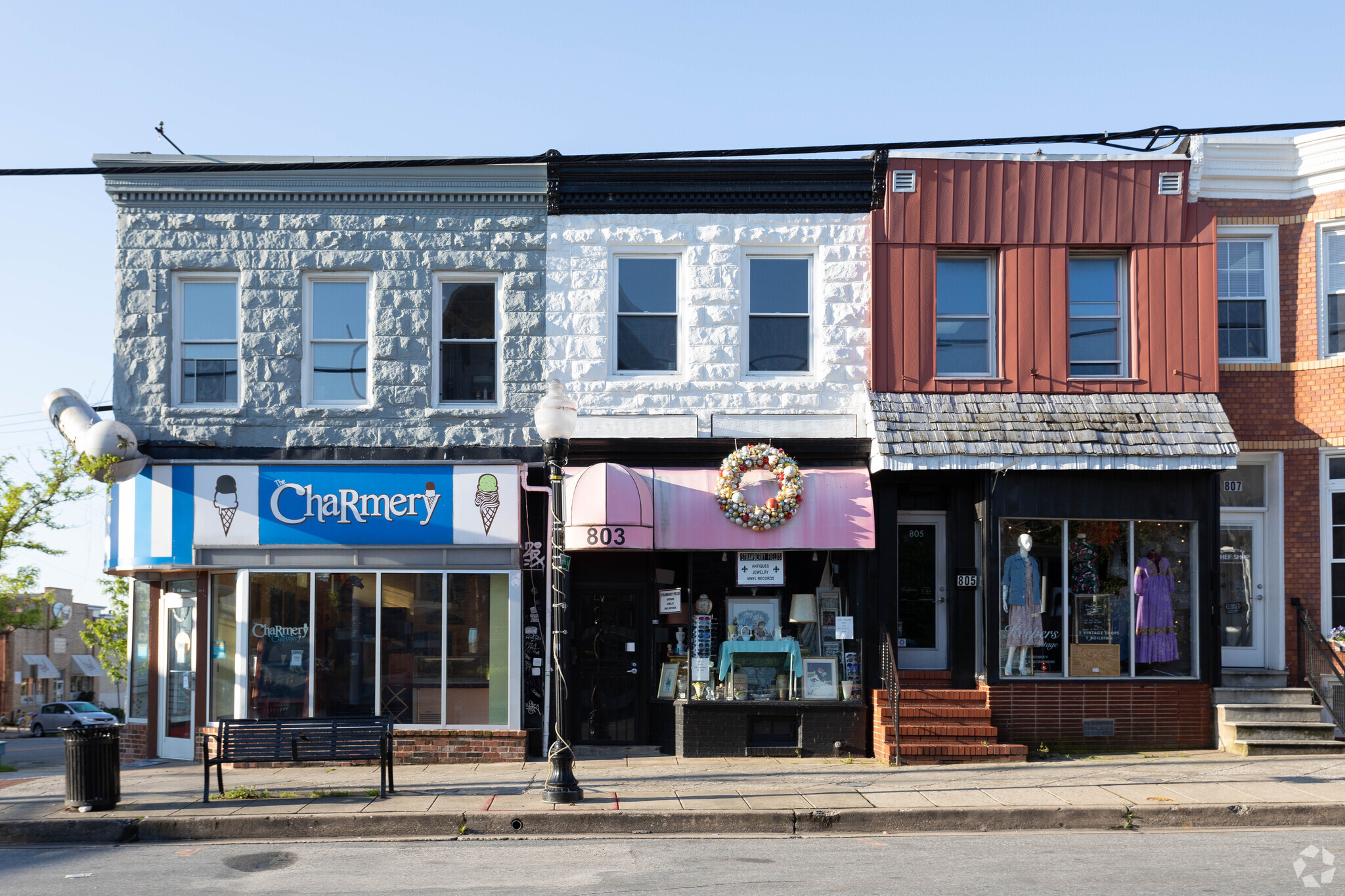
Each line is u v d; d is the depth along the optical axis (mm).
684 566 15312
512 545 14719
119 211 15266
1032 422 14688
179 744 15297
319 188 15234
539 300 15328
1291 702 14703
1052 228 15242
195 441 14961
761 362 15453
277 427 15125
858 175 15289
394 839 10727
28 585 16625
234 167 10641
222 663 14953
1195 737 14664
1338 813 10984
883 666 14625
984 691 14500
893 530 14930
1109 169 15234
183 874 9219
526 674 14945
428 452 15000
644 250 15492
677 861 9477
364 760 12523
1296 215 15688
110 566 15070
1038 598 14773
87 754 11398
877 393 15062
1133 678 14727
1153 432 14609
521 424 15164
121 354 15156
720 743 14484
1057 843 10102
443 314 15461
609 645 15234
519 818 10961
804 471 14781
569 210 15391
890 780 12633
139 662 16016
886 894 8188
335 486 14805
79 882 8969
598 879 8797
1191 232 15305
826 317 15281
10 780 13859
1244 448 15547
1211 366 15133
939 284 15492
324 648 14664
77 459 14070
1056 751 14469
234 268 15289
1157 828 10852
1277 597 15453
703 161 15203
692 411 15180
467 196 15352
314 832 10914
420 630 14719
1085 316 15438
